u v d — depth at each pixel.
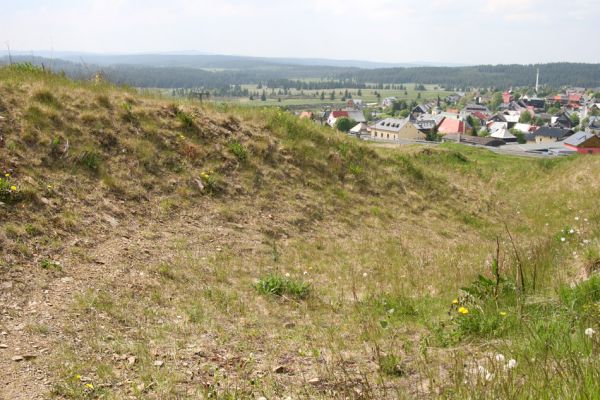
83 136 11.27
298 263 9.98
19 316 5.85
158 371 5.06
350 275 9.60
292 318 7.14
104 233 8.92
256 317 7.00
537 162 26.31
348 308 7.70
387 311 7.43
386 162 18.31
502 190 22.80
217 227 10.82
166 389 4.73
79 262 7.66
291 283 8.33
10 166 9.26
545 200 20.14
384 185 16.75
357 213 14.24
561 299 6.52
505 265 8.61
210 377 5.09
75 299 6.51
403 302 7.75
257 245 10.48
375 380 5.03
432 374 4.97
